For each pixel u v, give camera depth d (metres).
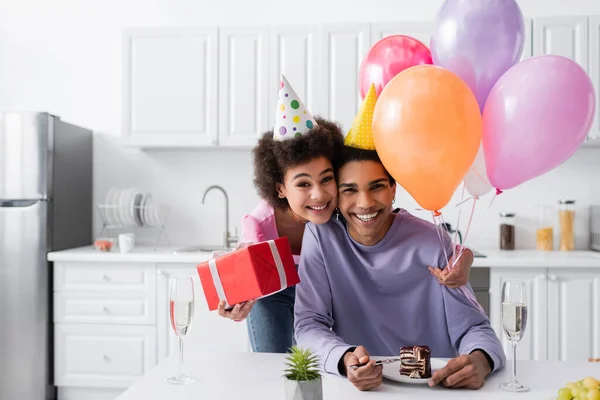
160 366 1.31
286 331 1.97
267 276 1.37
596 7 3.51
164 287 3.15
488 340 1.30
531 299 2.97
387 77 1.48
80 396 3.26
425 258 1.45
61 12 3.81
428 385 1.17
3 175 3.22
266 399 1.10
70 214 3.48
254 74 3.33
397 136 1.18
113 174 3.78
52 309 3.24
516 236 3.54
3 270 3.21
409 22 3.24
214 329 3.12
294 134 1.43
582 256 3.07
